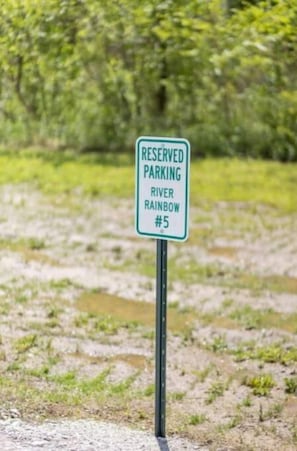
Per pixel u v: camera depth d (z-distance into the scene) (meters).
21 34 9.74
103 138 22.81
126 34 12.24
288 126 21.53
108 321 8.91
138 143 4.97
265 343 8.37
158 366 5.07
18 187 17.80
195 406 6.41
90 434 5.09
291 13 9.34
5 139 22.67
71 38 11.05
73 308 9.41
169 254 12.56
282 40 10.45
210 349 8.14
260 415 6.23
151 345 8.14
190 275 11.32
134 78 18.55
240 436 5.62
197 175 19.72
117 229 14.12
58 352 7.65
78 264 11.63
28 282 10.43
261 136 22.36
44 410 5.57
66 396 6.09
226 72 18.06
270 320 9.28
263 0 9.77
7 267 11.18
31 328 8.39
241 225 14.86
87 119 22.67
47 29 10.03
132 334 8.53
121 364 7.45
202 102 22.59
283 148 22.09
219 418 6.11
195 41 12.15
